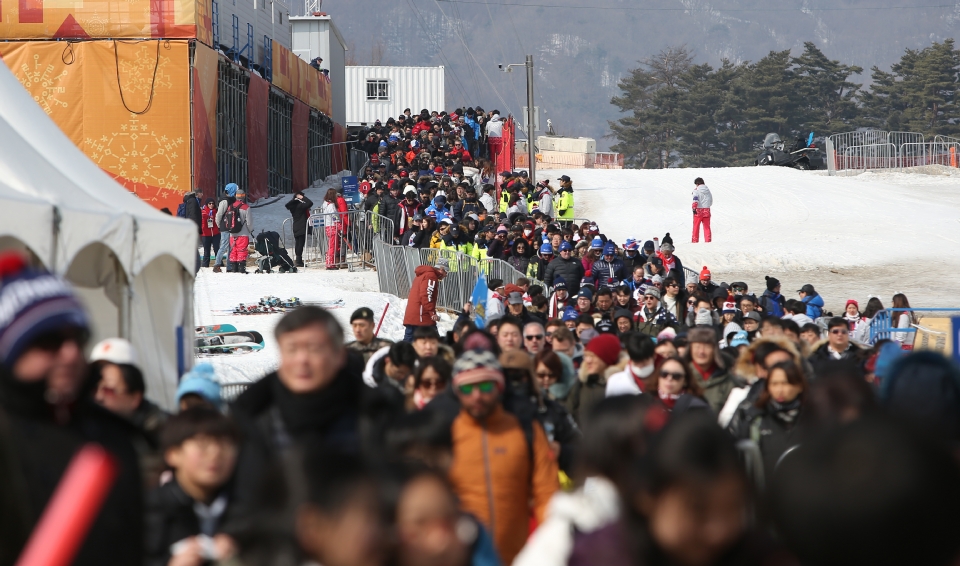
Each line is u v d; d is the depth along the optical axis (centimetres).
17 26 8100
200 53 8312
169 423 1159
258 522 725
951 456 451
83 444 886
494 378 1412
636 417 947
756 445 1612
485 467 1413
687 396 1798
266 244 7294
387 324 5497
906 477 439
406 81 18312
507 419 1452
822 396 1055
